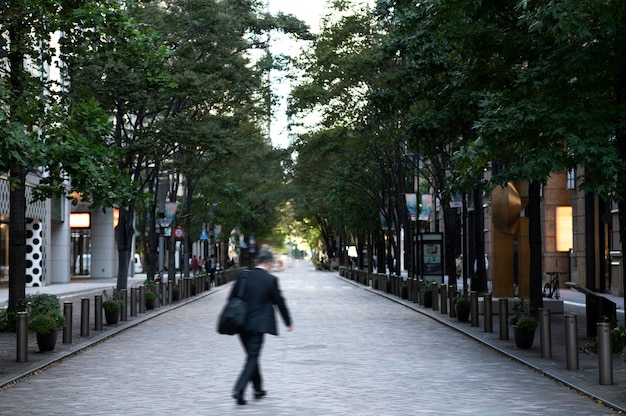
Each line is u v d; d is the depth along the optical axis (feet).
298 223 415.03
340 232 329.11
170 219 146.41
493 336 70.18
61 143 55.93
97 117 58.39
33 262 179.42
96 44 64.34
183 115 99.96
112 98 94.02
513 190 98.02
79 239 252.83
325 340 68.74
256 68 116.98
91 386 44.42
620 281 126.31
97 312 77.36
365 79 117.60
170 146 106.42
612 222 130.41
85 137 56.95
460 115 78.13
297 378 46.88
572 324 48.91
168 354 59.57
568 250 163.43
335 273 335.88
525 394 41.27
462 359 56.03
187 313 106.11
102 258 240.73
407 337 71.61
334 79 119.96
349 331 77.30
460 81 63.82
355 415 35.53
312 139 140.26
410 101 88.02
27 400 39.91
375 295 150.71
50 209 187.11
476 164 52.80
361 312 104.47
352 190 183.42
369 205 185.68
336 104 122.62
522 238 98.63
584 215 144.05
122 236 106.11
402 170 148.66
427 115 82.28
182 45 104.83
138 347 64.49
